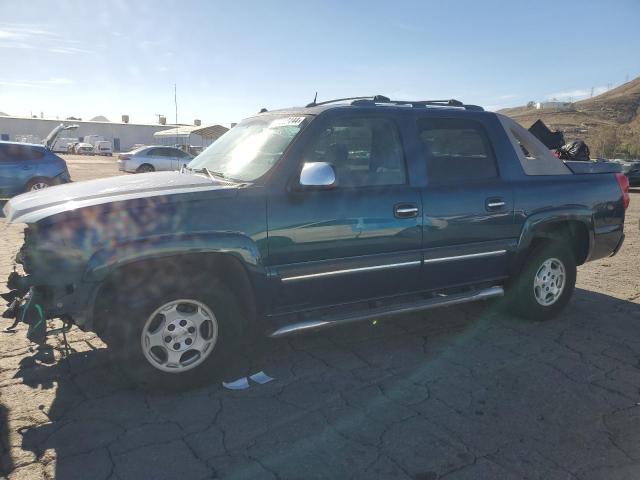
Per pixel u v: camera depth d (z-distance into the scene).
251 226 3.49
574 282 5.09
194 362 3.50
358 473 2.71
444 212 4.17
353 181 3.89
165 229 3.27
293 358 4.11
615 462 2.84
